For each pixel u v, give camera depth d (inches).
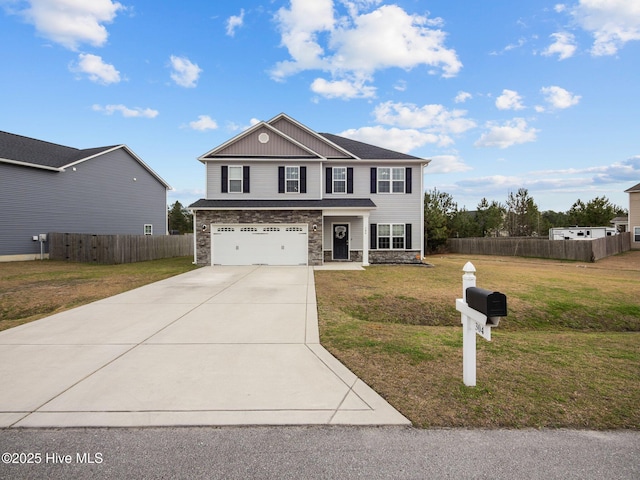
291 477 91.6
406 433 113.3
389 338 223.8
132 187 1028.5
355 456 101.0
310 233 655.8
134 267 631.2
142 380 155.3
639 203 1134.4
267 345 206.5
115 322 258.2
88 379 156.2
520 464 97.4
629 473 93.8
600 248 975.0
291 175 714.2
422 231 739.4
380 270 585.9
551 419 122.0
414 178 741.9
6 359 181.5
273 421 120.5
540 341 234.1
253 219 653.3
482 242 1268.5
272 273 538.9
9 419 121.6
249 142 714.8
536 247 1080.2
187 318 270.1
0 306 327.0
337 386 149.3
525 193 1578.5
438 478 91.4
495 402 134.3
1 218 705.0
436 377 158.9
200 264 653.9
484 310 130.3
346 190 732.7
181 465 96.9
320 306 316.8
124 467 96.1
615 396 140.9
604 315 349.4
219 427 117.1
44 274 525.0
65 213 824.3
